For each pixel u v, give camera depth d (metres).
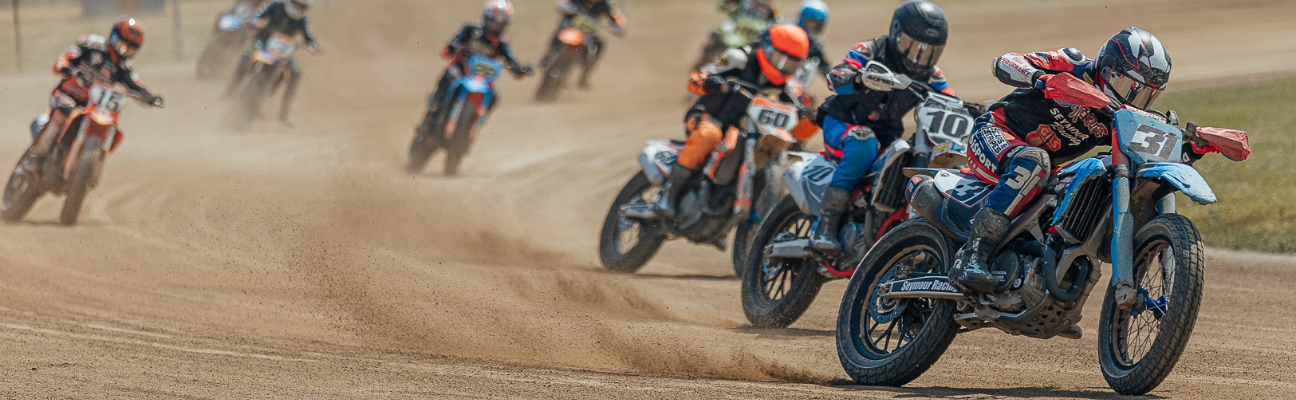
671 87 86.62
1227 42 94.50
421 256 35.56
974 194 19.88
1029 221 18.80
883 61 25.08
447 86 54.66
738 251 34.28
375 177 52.31
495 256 37.41
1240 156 18.05
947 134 23.47
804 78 36.84
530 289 30.75
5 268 31.05
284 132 66.06
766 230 28.05
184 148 59.88
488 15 54.62
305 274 31.44
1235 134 18.09
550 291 30.62
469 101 53.28
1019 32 105.00
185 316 25.55
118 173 52.50
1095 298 30.36
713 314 29.11
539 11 138.75
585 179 55.09
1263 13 107.94
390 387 18.77
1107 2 123.00
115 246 35.59
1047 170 18.70
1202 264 16.83
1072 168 18.61
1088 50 93.94
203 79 84.75
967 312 19.45
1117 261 17.55
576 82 88.81
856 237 25.28
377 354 22.02
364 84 90.25
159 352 21.39
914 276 21.02
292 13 66.38
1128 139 17.61
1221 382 20.11
